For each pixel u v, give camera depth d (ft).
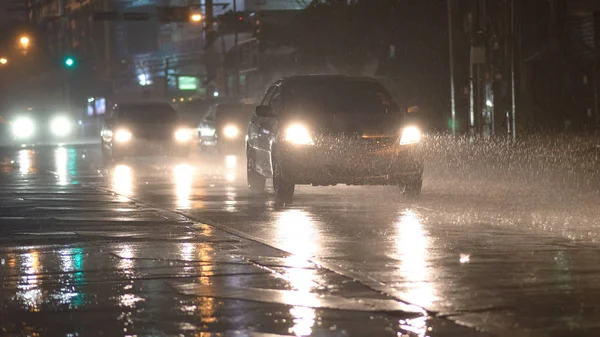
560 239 97.60
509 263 82.17
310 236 101.04
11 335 57.41
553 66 299.38
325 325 59.06
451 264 81.76
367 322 59.88
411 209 129.18
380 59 369.09
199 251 90.53
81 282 74.79
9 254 89.56
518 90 221.46
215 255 87.81
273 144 142.61
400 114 145.59
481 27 250.57
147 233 104.68
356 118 141.79
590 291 69.62
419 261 83.56
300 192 157.69
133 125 256.11
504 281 73.56
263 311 63.31
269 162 146.61
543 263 82.17
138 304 66.08
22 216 123.03
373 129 140.87
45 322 60.75
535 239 97.66
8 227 110.93
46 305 66.03
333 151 138.31
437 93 340.59
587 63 293.43
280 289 70.90
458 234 101.96
